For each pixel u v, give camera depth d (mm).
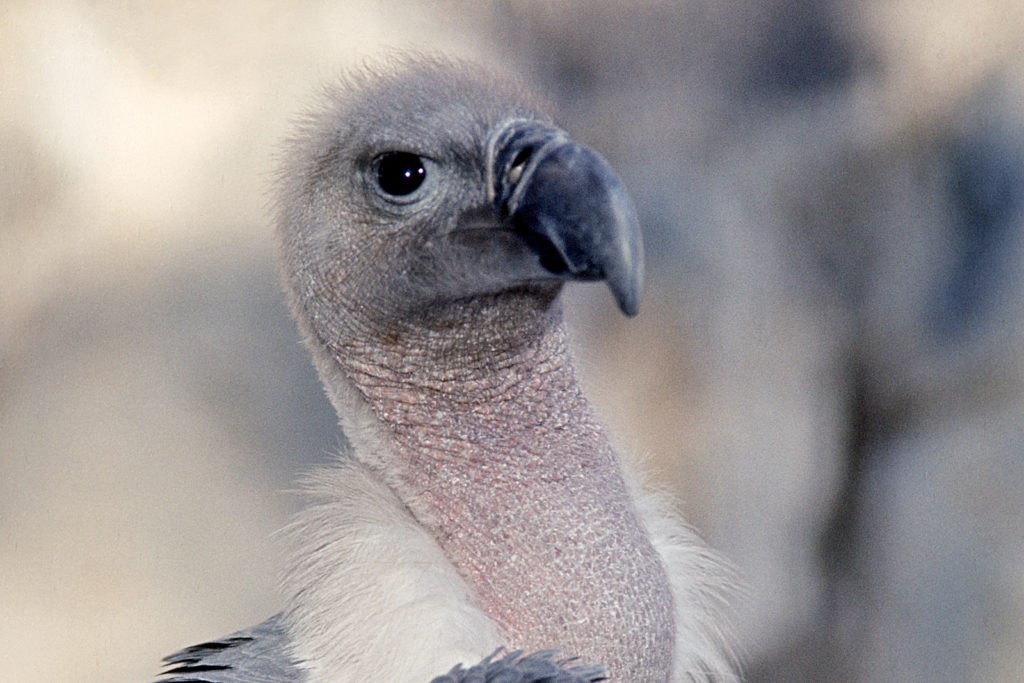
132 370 11352
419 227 5344
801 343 12180
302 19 11633
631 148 11812
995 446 13164
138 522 11164
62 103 11711
